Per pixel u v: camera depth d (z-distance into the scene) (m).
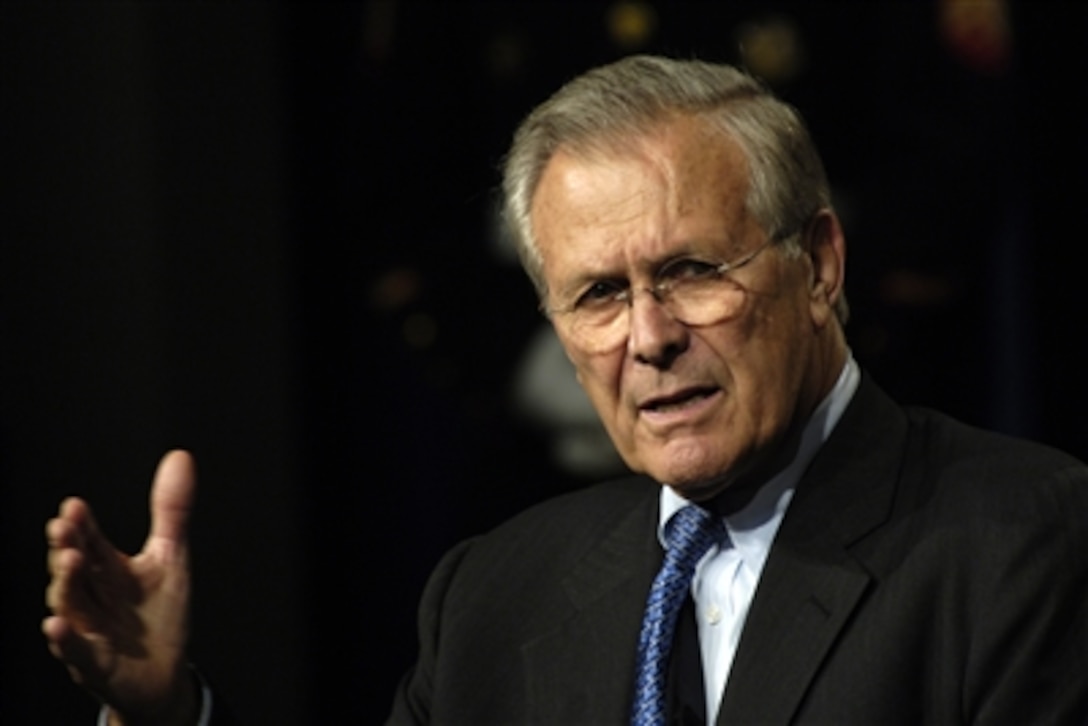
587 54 12.02
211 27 12.79
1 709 12.15
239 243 12.86
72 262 12.52
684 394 6.50
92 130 12.51
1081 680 6.17
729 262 6.47
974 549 6.40
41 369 12.50
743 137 6.54
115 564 6.51
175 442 12.68
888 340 11.48
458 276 12.00
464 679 7.21
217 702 6.77
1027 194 12.53
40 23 12.45
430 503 12.81
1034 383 12.48
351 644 13.04
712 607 6.82
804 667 6.38
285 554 12.91
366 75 12.35
